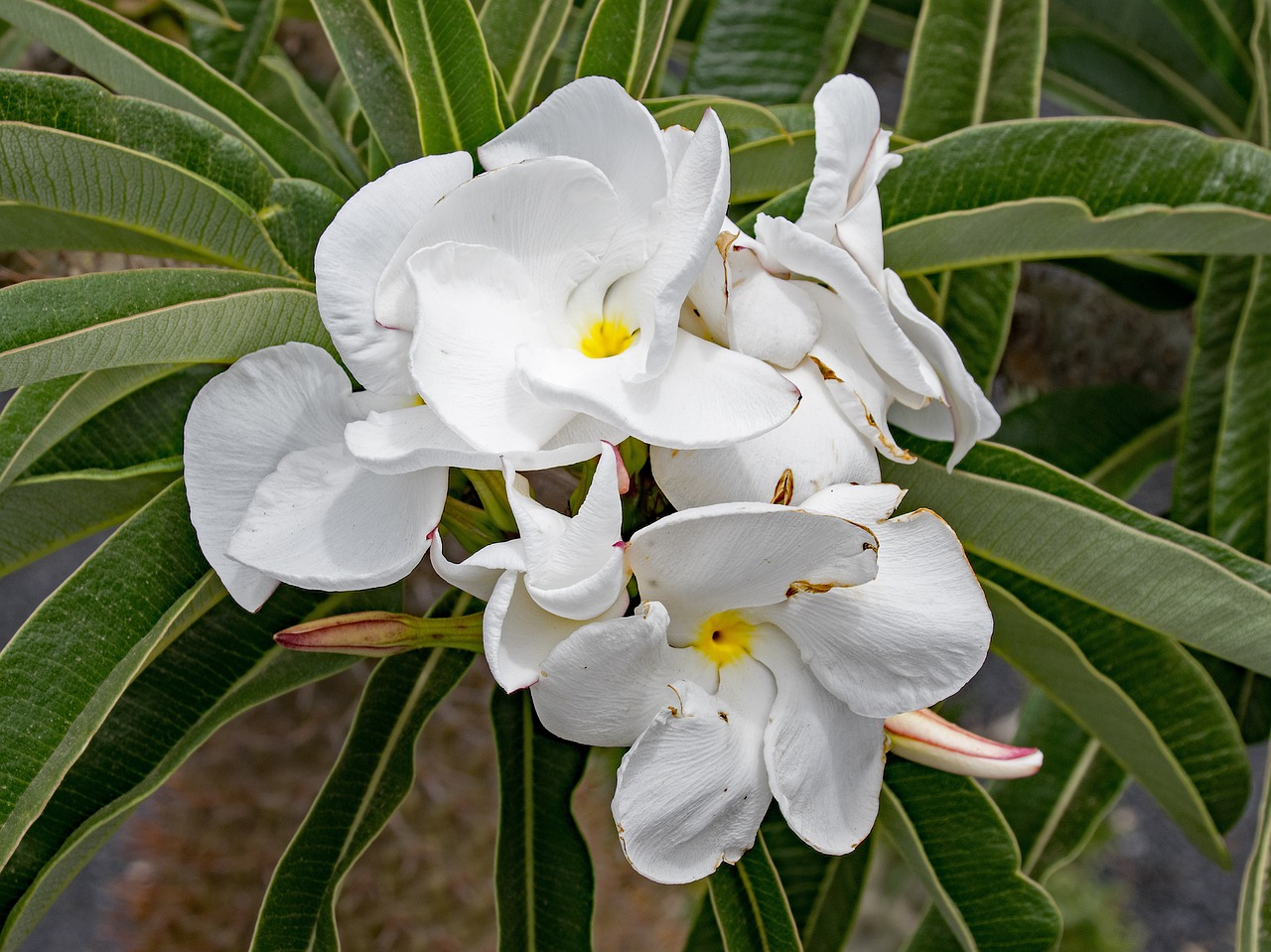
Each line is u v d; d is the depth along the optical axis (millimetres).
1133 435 890
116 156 666
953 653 614
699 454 612
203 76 729
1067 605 747
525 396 607
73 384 676
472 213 609
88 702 654
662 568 604
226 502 640
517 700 749
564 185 609
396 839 1002
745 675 621
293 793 994
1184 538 696
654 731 600
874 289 618
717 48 786
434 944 1019
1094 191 708
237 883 1002
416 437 611
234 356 665
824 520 595
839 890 782
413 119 718
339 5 715
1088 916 2045
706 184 607
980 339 764
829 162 629
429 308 604
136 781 692
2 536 719
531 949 735
